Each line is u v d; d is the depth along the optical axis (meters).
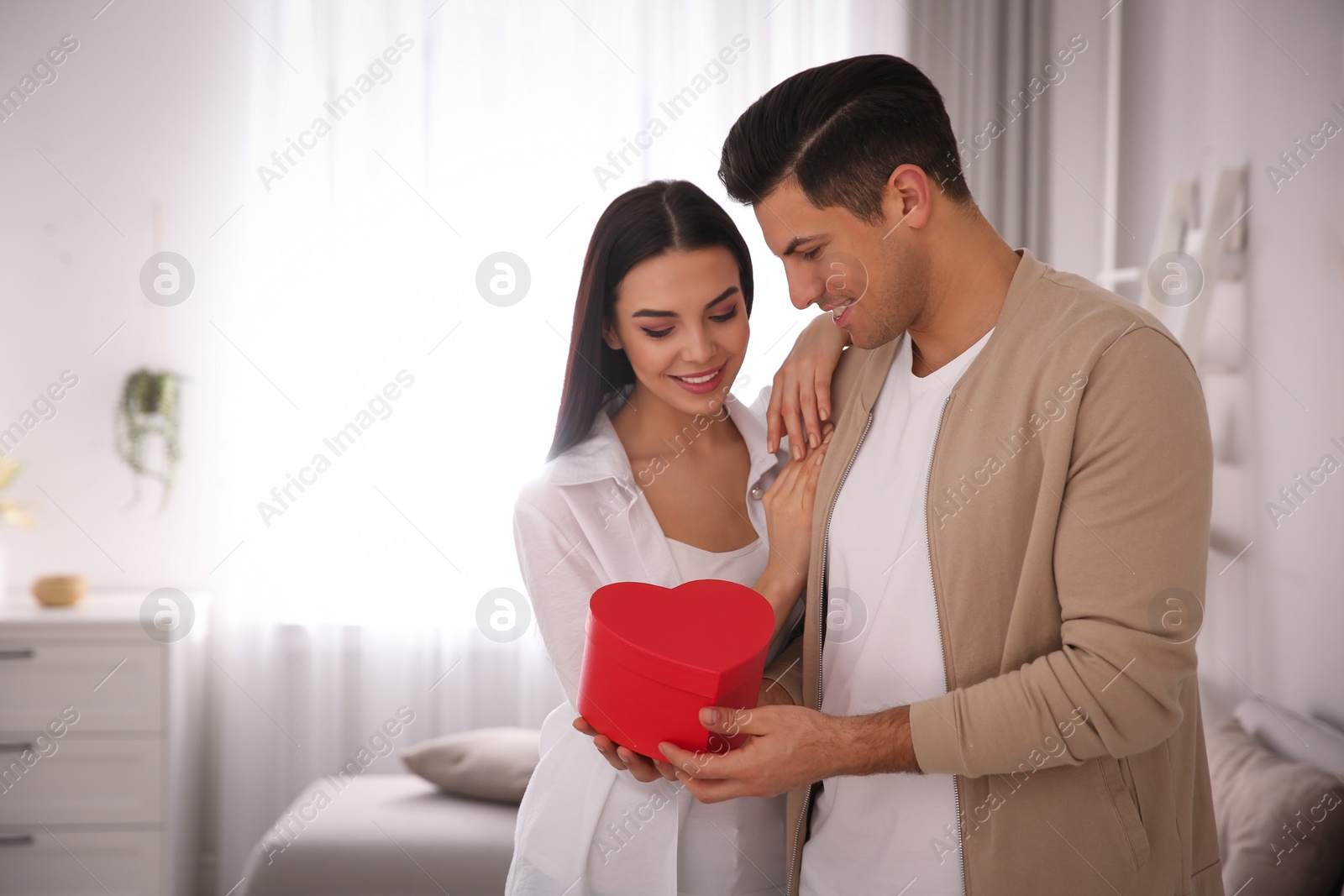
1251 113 1.81
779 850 1.08
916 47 2.62
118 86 2.68
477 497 2.70
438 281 2.69
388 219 2.68
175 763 2.39
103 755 2.35
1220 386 1.95
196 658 2.57
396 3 2.67
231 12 2.68
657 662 0.84
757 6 2.68
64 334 2.68
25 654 2.33
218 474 2.70
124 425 2.67
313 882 1.83
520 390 2.70
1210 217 1.82
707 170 2.68
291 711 2.69
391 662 2.70
